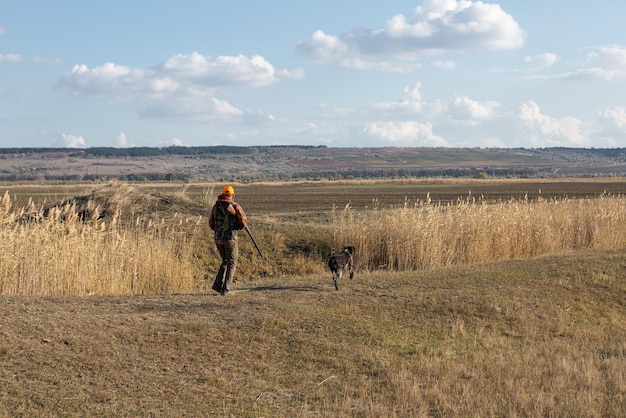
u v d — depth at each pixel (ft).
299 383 28.58
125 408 24.29
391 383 28.94
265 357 31.01
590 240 72.38
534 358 33.47
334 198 169.48
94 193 72.23
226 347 31.50
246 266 63.36
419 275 49.62
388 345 34.09
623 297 47.06
